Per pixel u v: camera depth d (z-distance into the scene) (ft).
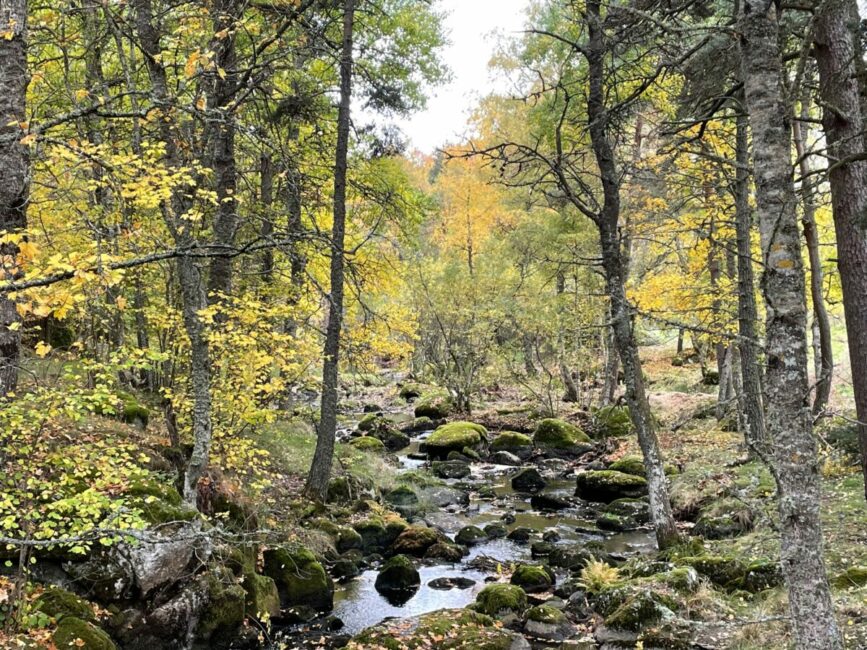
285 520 37.81
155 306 38.29
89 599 22.50
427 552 39.24
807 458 13.57
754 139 14.29
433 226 124.06
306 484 42.96
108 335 41.98
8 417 18.69
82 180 25.88
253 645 26.68
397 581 33.88
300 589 30.73
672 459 55.47
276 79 43.47
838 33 23.80
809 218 40.52
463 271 88.07
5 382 18.51
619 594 27.89
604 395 81.71
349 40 43.29
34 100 28.91
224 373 35.42
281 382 34.94
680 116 29.86
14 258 16.25
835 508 33.40
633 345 35.12
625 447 64.90
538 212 84.89
